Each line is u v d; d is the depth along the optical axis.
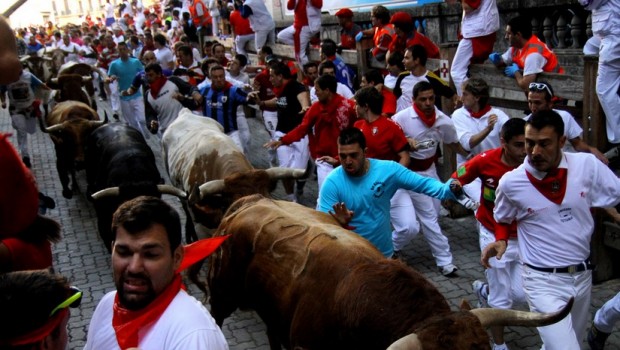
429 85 6.68
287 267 4.07
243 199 5.09
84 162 8.97
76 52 21.61
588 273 4.38
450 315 3.05
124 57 12.73
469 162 5.18
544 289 4.36
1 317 2.21
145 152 7.48
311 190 9.91
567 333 4.19
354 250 3.77
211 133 7.38
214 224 5.91
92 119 9.88
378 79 7.85
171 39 22.73
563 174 4.20
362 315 3.38
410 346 2.85
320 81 7.19
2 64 2.73
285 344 4.33
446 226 8.17
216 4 19.28
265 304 4.34
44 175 12.02
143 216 2.59
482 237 5.23
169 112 10.12
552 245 4.29
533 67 7.14
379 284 3.42
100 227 6.66
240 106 9.43
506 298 5.19
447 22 11.70
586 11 9.35
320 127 7.41
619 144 6.41
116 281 2.65
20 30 33.97
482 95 6.43
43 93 12.20
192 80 12.00
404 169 5.07
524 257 4.45
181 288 2.76
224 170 6.59
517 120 4.89
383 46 10.28
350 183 5.04
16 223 3.32
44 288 2.29
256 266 4.34
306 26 13.16
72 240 8.74
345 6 14.68
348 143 4.89
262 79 10.49
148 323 2.62
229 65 11.86
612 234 6.17
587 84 6.29
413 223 6.51
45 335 2.27
